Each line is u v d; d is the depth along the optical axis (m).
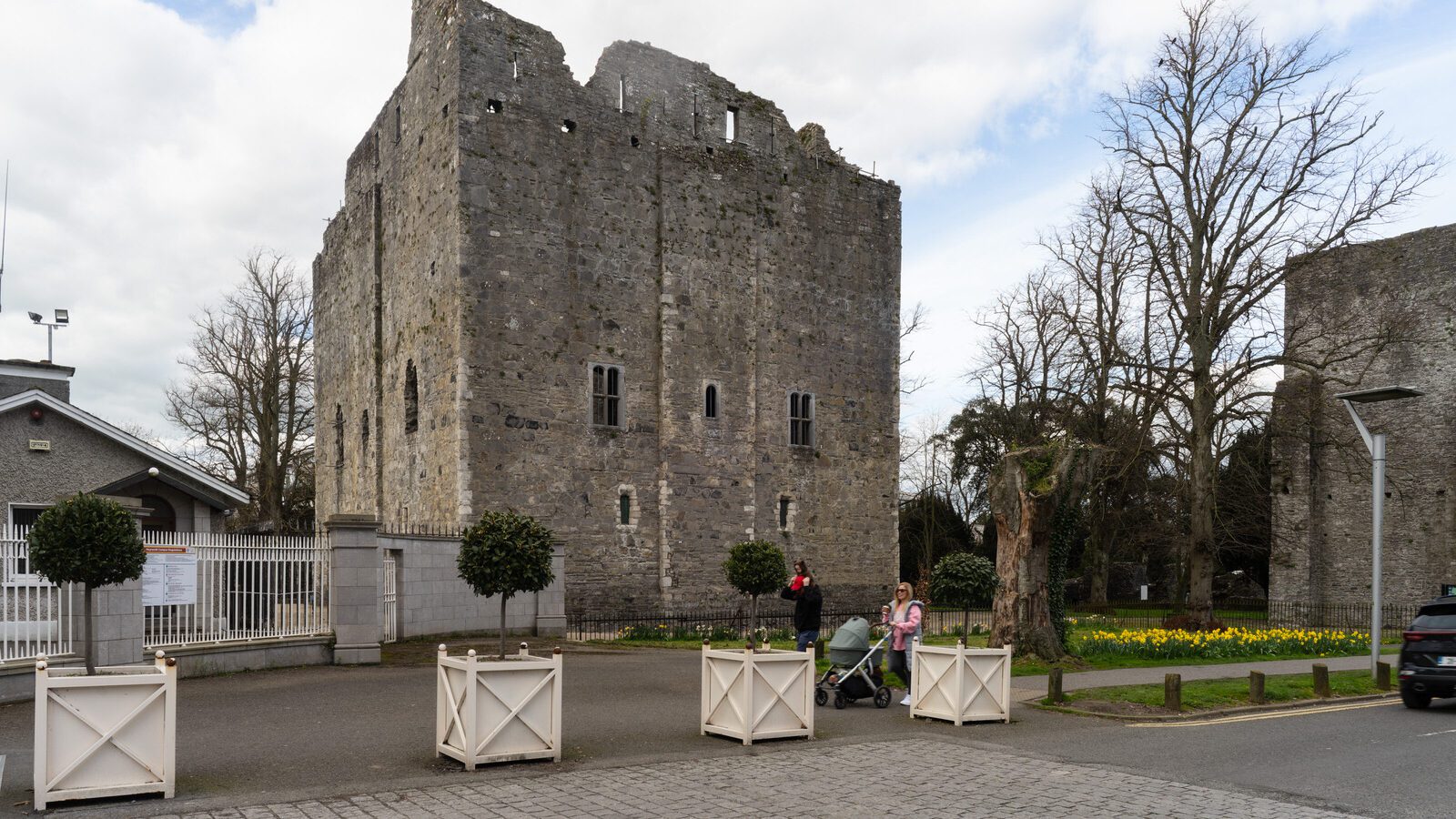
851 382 39.31
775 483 36.62
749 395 35.97
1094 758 11.85
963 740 12.80
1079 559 57.28
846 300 39.41
